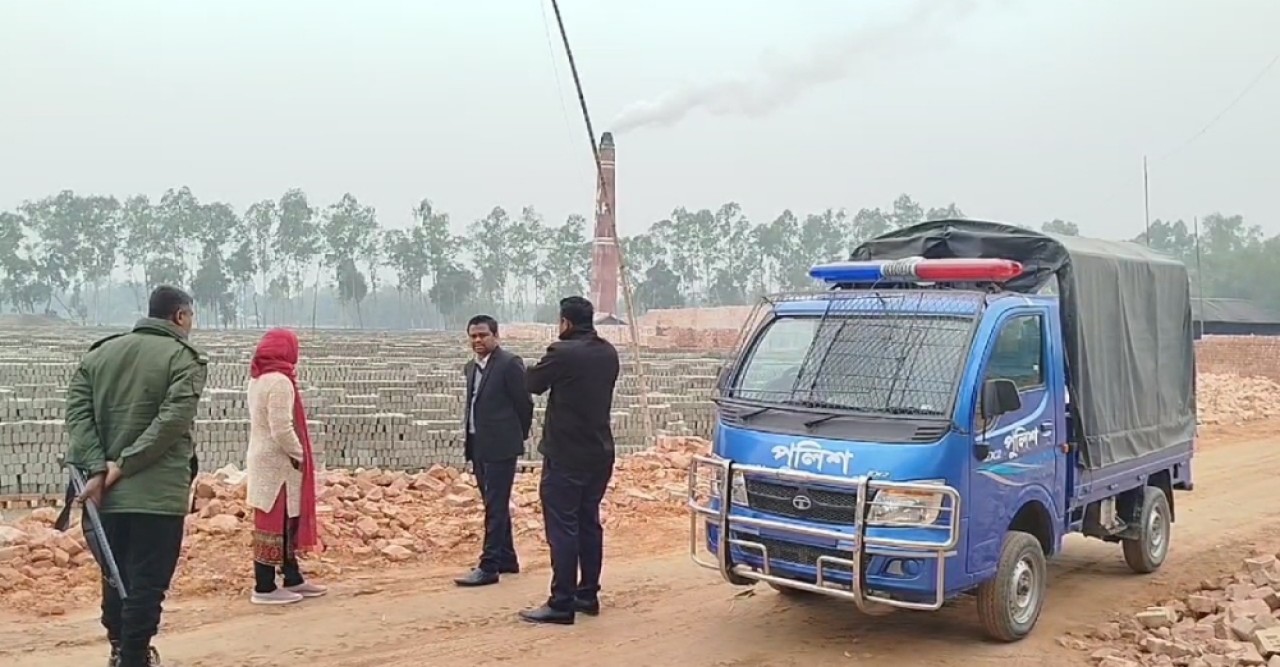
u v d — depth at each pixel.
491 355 8.41
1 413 14.92
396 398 19.03
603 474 7.53
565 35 13.52
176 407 5.67
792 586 6.54
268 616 7.36
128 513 5.64
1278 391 28.28
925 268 7.33
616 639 7.07
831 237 87.31
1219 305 54.22
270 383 7.50
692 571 8.98
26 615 7.21
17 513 12.93
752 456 6.77
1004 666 6.59
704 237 89.94
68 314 104.44
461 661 6.56
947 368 6.62
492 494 8.34
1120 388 8.30
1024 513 7.33
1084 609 7.96
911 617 7.61
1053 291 7.68
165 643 6.72
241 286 99.31
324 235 94.12
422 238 92.19
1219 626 7.18
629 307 15.98
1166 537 9.30
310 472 7.75
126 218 93.69
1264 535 10.93
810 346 7.23
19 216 92.81
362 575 8.57
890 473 6.26
